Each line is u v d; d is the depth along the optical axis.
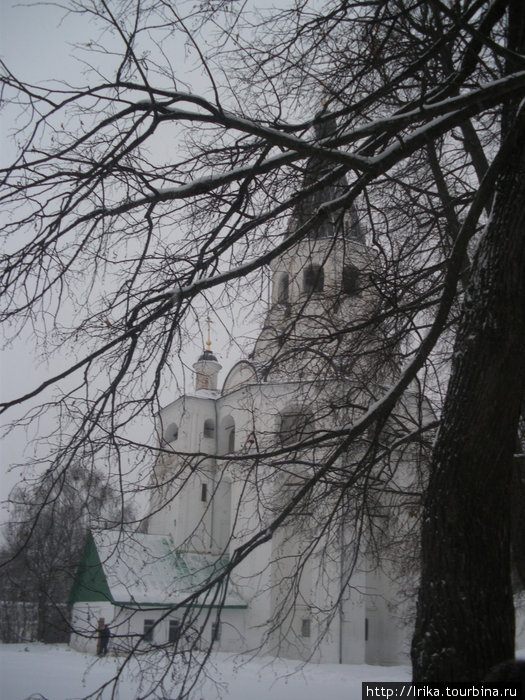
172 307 6.68
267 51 6.79
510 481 5.77
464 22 5.45
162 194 6.03
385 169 5.99
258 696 15.17
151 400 6.65
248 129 5.68
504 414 5.66
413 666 5.61
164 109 5.62
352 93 7.06
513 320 5.70
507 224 5.85
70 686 14.35
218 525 32.53
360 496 8.74
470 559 5.55
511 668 4.68
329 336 8.61
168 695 6.43
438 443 5.92
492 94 5.63
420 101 5.70
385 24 6.87
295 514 8.98
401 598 25.25
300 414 9.22
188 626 6.69
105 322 6.59
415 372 7.18
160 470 7.32
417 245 8.99
